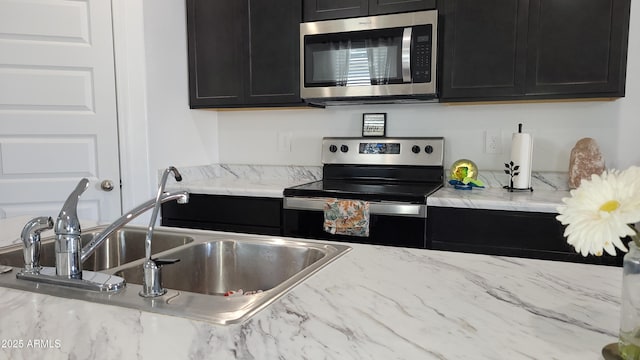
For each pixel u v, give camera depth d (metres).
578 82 2.18
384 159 2.78
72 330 0.73
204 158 3.18
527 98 2.28
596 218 0.56
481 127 2.65
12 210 2.52
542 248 2.04
